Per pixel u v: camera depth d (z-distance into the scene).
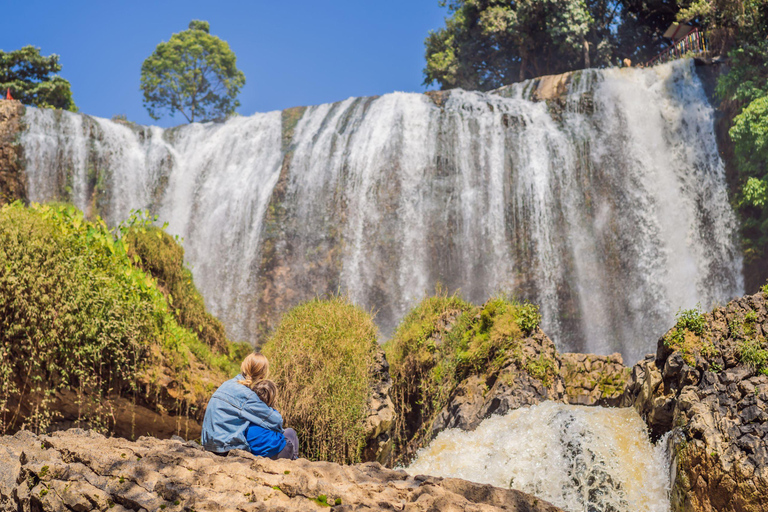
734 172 21.02
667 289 21.06
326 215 22.83
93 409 7.53
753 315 5.68
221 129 25.53
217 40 48.28
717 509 4.66
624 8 36.50
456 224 22.28
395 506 3.26
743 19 22.30
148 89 47.44
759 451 4.55
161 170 24.55
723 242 20.95
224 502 3.16
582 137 22.50
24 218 7.42
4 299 6.86
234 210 23.62
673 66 22.89
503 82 39.88
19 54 32.97
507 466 6.36
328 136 23.88
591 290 21.47
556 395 8.32
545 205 22.08
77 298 7.24
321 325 8.72
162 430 8.31
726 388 5.22
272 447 4.25
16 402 7.27
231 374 9.40
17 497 3.62
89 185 23.23
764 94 19.91
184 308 10.68
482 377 8.64
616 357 9.80
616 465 5.79
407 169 22.84
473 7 36.84
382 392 8.88
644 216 21.67
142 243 10.20
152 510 3.11
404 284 21.84
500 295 9.73
